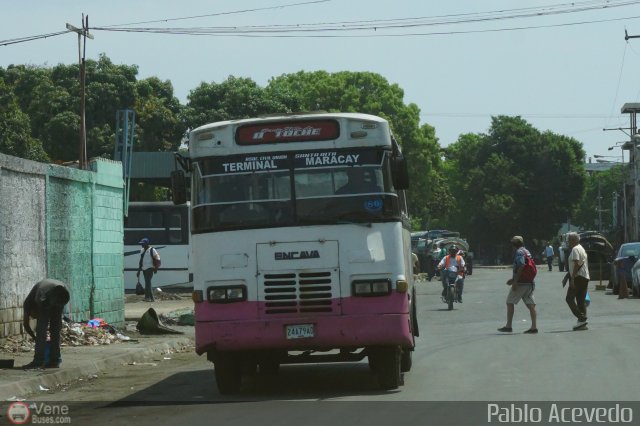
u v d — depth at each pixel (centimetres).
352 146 1647
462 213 15175
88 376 2061
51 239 2698
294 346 1612
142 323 3008
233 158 1661
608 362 1972
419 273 8512
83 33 6053
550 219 14738
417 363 2084
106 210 3136
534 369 1884
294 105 9369
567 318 3475
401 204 1738
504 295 5141
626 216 12162
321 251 1622
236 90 8969
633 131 11881
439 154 11756
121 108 8556
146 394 1734
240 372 1748
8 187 2441
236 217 1642
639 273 4572
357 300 1609
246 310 1623
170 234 5981
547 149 14738
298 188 1639
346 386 1759
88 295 2962
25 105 8756
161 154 6956
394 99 11069
